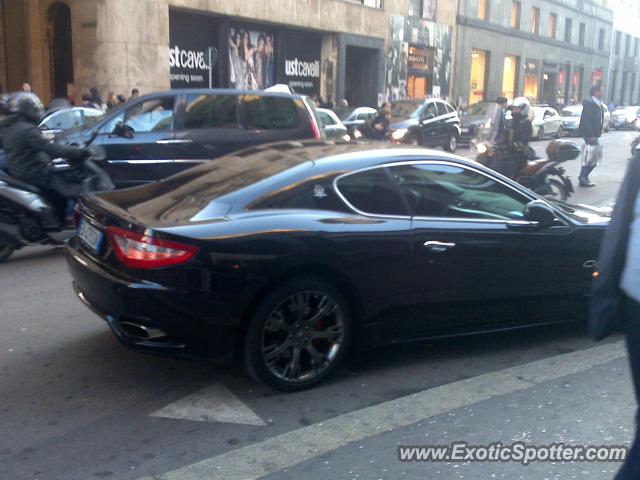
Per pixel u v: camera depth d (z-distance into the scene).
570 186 10.66
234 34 22.77
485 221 4.85
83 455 3.65
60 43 21.84
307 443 3.78
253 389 4.44
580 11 49.81
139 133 9.13
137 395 4.35
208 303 4.00
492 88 39.56
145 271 3.98
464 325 4.89
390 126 19.91
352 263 4.34
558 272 5.09
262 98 9.88
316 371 4.43
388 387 4.49
